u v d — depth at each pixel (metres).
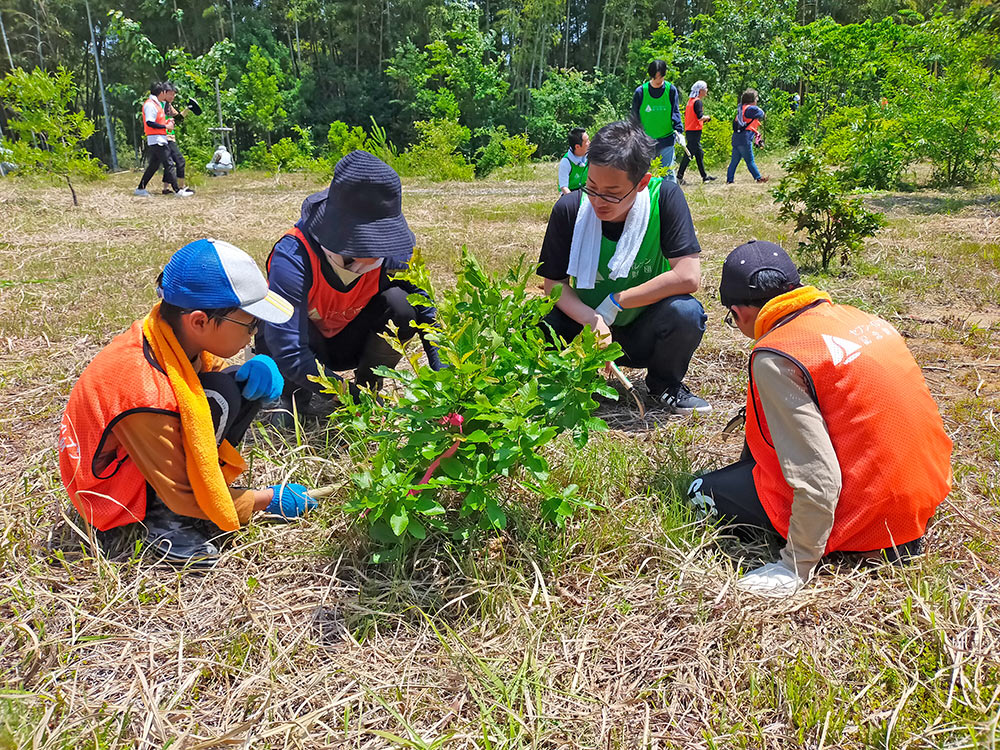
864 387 2.29
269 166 23.47
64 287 5.90
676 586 2.36
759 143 14.00
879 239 7.53
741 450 3.22
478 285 2.55
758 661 2.06
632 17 39.56
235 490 2.66
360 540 2.53
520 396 2.35
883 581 2.32
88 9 33.59
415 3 36.69
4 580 2.39
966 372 4.12
